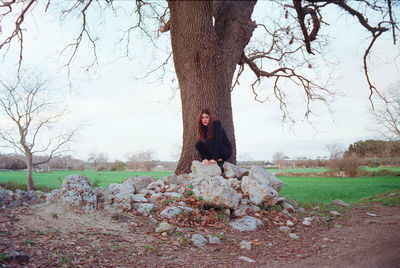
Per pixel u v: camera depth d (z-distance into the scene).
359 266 3.59
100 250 3.60
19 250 3.22
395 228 5.68
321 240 4.97
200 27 8.02
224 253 4.09
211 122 6.73
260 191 6.36
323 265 3.69
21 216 4.27
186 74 8.69
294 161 45.56
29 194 5.40
